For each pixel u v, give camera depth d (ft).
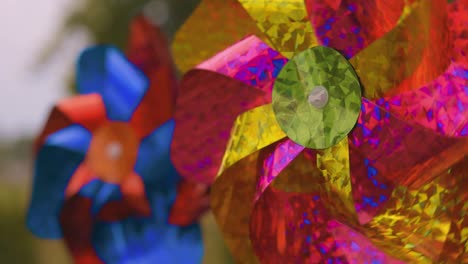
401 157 1.74
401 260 1.78
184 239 2.43
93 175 2.52
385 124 1.75
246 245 1.88
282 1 1.80
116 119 2.46
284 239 1.86
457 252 1.72
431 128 1.72
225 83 1.83
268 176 1.82
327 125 1.80
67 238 2.56
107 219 2.52
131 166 2.46
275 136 1.84
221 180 1.84
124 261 2.52
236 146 1.83
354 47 1.78
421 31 1.68
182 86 1.82
